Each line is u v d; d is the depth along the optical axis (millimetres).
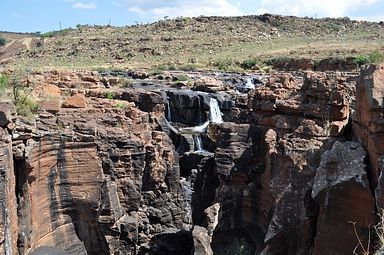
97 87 39625
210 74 64688
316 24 129000
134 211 30672
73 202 26906
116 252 28531
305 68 67938
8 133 22547
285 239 22469
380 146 17641
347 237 18359
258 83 54875
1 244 20250
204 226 27875
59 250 25250
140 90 39594
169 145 34031
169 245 31062
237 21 132625
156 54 100938
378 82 18031
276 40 112188
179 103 43344
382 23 128250
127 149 29906
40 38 130500
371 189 17734
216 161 29594
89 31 137875
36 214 24531
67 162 26469
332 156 19703
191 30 123000
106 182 27844
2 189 20594
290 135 25625
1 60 108875
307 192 22062
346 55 66750
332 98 24000
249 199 28203
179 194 33750
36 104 27469
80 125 27500
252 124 30266
